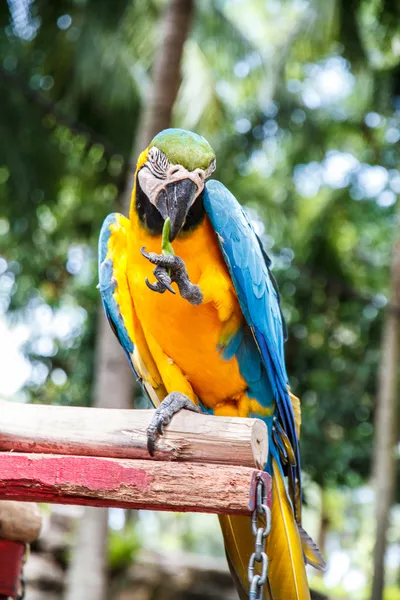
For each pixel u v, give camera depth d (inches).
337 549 729.6
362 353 472.4
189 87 442.0
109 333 320.5
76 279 491.8
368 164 494.3
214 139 453.1
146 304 120.8
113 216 130.2
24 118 405.1
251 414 126.6
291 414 127.7
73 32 399.5
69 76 406.9
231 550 119.2
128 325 125.0
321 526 692.1
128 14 415.2
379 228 511.8
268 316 124.8
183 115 444.1
